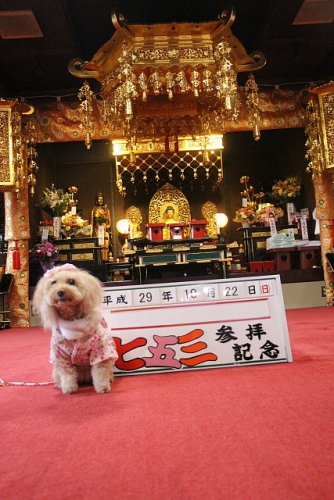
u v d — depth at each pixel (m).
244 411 2.28
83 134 10.50
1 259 10.72
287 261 10.63
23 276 9.76
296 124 10.60
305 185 11.98
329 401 2.38
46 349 5.43
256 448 1.76
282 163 13.52
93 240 11.09
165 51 8.04
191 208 13.89
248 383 2.88
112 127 10.08
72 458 1.77
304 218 10.98
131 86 7.83
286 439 1.85
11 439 2.05
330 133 9.49
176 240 10.46
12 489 1.51
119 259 12.23
